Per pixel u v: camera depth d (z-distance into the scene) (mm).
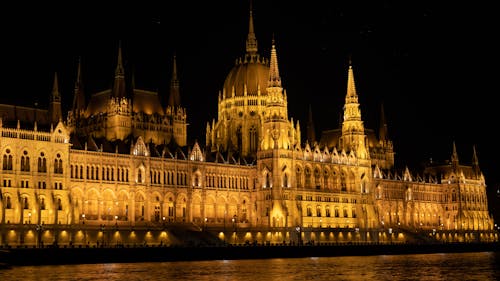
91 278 126188
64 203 186250
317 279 131375
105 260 158750
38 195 181375
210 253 176000
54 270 139250
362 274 142000
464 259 190875
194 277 130750
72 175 190875
